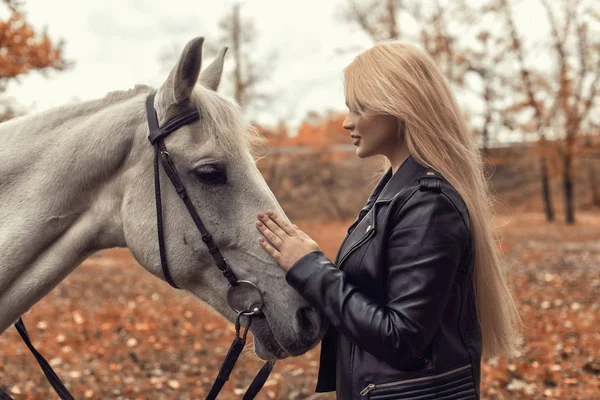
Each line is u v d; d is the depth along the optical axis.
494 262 1.83
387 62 1.87
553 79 25.89
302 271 1.84
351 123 1.95
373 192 2.05
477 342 1.82
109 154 2.11
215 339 7.17
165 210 2.05
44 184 2.12
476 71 24.98
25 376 5.56
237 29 28.58
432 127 1.83
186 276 2.08
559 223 30.52
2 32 8.33
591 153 28.17
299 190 39.06
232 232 2.03
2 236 2.09
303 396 4.83
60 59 8.88
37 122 2.20
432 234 1.70
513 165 42.25
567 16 25.20
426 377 1.69
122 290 11.14
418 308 1.66
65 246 2.14
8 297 2.10
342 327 1.74
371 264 1.77
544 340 6.30
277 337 2.00
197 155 2.02
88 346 6.80
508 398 4.72
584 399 4.62
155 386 5.34
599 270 12.56
